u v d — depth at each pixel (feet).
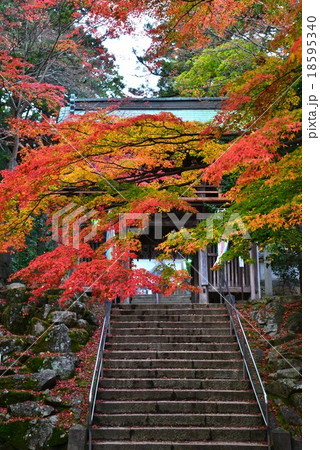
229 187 41.86
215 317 37.24
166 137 23.93
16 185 21.45
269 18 30.32
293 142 22.70
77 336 34.12
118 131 22.66
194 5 22.91
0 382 28.09
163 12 23.21
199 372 29.89
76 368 30.78
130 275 21.49
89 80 58.13
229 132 24.36
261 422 25.68
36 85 38.65
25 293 37.96
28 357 31.71
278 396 28.30
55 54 49.80
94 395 26.40
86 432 24.17
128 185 25.66
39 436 24.72
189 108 55.36
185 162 39.75
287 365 30.73
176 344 32.91
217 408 26.68
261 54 23.95
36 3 43.29
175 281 21.38
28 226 27.25
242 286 45.14
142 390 27.76
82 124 23.99
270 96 21.39
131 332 34.91
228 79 45.62
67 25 47.80
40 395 27.53
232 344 33.09
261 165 19.12
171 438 24.66
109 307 34.65
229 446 23.56
